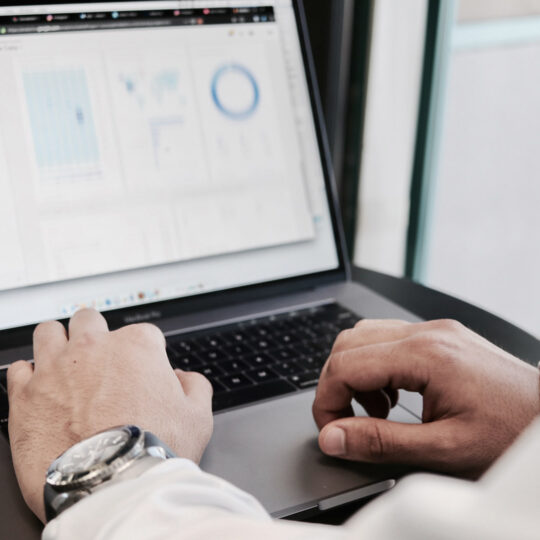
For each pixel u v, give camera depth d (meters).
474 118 2.40
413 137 1.49
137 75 0.78
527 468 0.20
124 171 0.77
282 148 0.85
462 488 0.22
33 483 0.47
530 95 2.43
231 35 0.82
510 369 0.55
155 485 0.37
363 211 1.48
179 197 0.79
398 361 0.55
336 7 1.12
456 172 2.44
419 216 1.57
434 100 1.46
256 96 0.83
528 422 0.52
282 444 0.58
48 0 0.74
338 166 1.41
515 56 2.36
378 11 1.30
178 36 0.80
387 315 0.82
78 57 0.75
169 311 0.78
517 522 0.20
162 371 0.55
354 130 1.38
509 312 2.37
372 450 0.54
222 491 0.38
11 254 0.72
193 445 0.53
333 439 0.54
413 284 0.91
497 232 2.51
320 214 0.87
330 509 0.54
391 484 0.55
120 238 0.77
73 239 0.75
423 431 0.53
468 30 1.91
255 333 0.77
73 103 0.75
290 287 0.85
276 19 0.85
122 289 0.76
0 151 0.72
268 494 0.53
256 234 0.83
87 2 0.76
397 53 1.38
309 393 0.66
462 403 0.53
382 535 0.22
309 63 0.87
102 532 0.34
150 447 0.44
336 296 0.86
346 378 0.56
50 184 0.74
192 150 0.80
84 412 0.50
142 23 0.78
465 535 0.20
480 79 2.36
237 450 0.57
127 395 0.52
